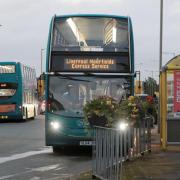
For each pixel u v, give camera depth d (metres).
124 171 12.16
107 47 18.89
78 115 18.47
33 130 33.28
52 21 19.17
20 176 13.91
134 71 18.75
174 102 17.73
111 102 13.12
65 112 18.58
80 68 18.78
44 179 13.40
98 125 12.78
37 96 52.50
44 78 19.34
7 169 15.27
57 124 18.58
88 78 18.72
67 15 19.22
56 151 20.33
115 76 18.72
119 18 19.16
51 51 18.92
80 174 13.60
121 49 18.86
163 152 17.17
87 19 19.12
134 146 14.52
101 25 19.08
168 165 13.82
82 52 18.84
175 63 17.67
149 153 16.70
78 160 17.47
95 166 12.45
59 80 18.81
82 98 18.64
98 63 18.77
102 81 18.69
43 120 47.72
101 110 12.88
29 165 16.19
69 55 18.88
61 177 13.70
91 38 18.98
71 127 18.50
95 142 12.48
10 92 42.62
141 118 15.27
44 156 18.64
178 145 17.64
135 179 11.55
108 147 11.29
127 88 18.64
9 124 40.81
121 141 11.26
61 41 18.98
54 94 18.75
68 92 18.72
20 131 32.31
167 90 17.75
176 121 17.69
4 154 19.31
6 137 27.56
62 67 18.83
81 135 18.42
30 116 47.50
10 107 42.69
